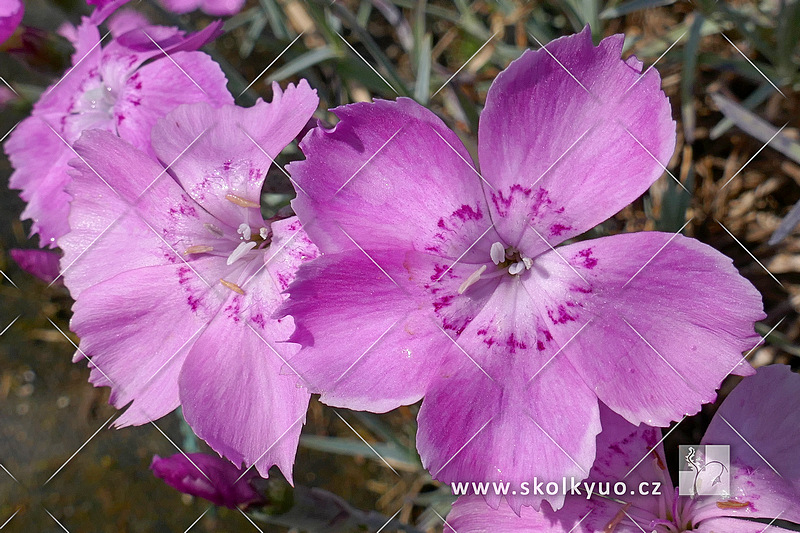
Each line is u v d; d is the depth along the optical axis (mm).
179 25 117
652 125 91
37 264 106
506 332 96
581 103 92
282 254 99
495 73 130
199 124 100
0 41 110
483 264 97
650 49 126
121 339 100
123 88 107
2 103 123
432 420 93
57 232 111
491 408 94
